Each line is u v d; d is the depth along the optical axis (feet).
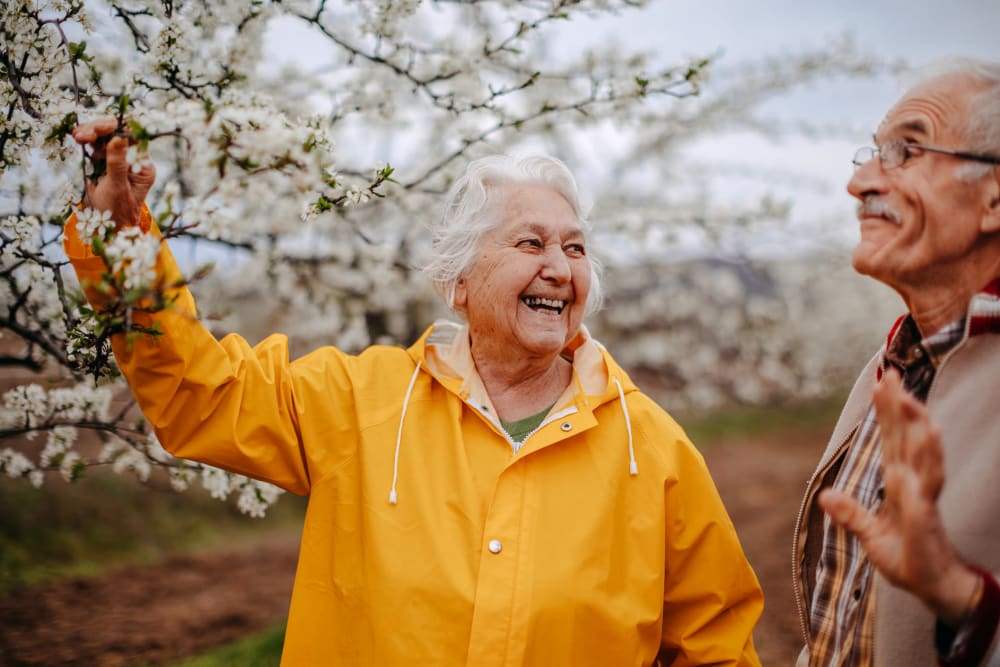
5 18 5.86
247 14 8.58
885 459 3.98
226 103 4.54
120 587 15.02
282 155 4.23
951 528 4.34
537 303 6.03
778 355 33.63
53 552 16.35
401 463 5.66
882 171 4.81
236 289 16.61
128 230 4.49
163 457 8.46
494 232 6.01
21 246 6.84
